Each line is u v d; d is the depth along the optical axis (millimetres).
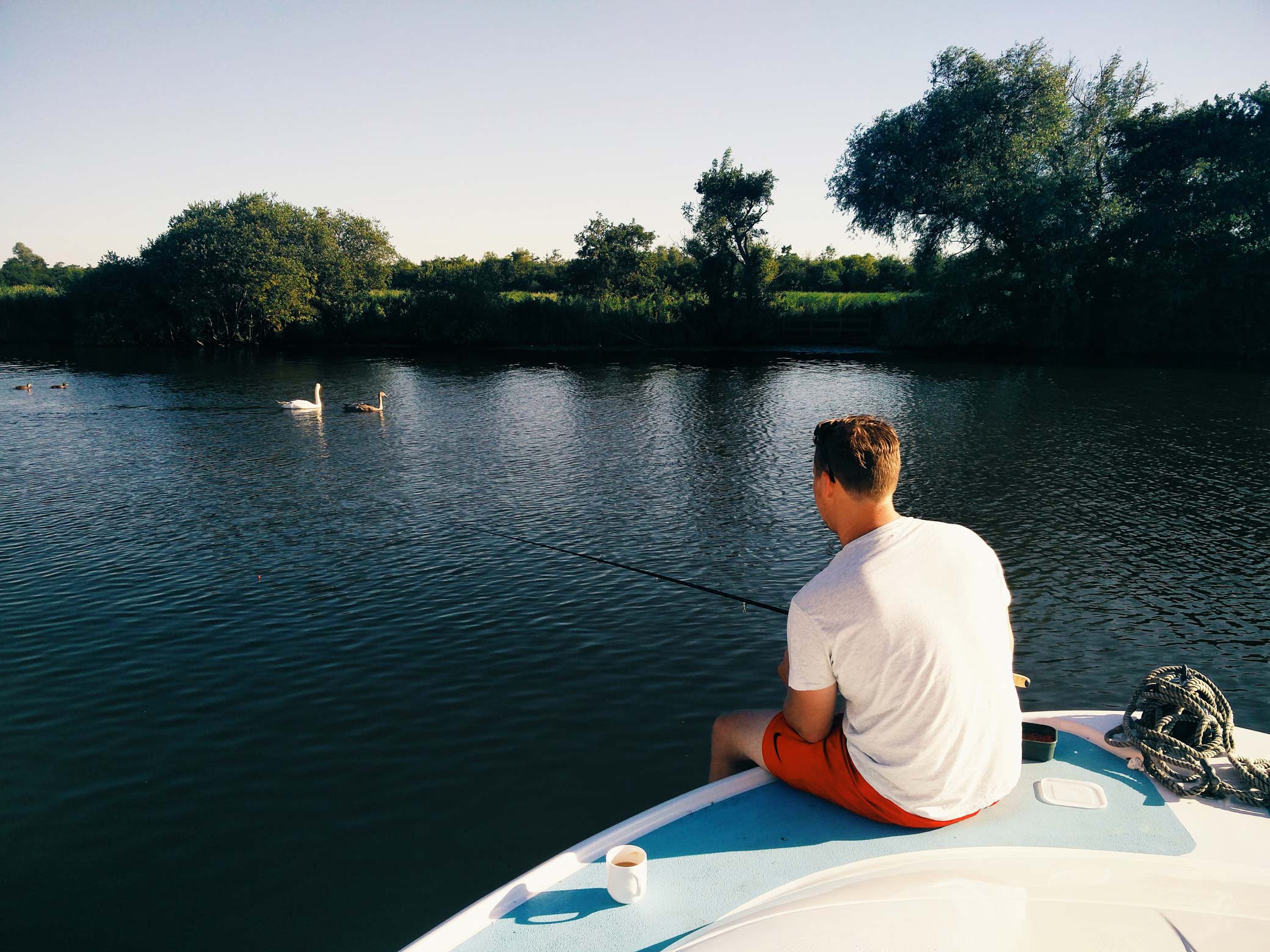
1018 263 41688
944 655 2119
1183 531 11750
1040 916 1941
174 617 8914
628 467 16406
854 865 2104
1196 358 37844
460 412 24625
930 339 44188
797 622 2252
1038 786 2457
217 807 5688
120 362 43906
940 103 40094
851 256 81375
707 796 2432
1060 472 15453
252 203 58094
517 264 96000
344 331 56781
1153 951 1845
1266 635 8258
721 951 1812
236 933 4566
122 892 4902
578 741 6438
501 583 9812
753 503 13453
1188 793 2404
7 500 14156
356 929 4582
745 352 46875
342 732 6609
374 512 13156
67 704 7094
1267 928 1915
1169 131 37438
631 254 63031
